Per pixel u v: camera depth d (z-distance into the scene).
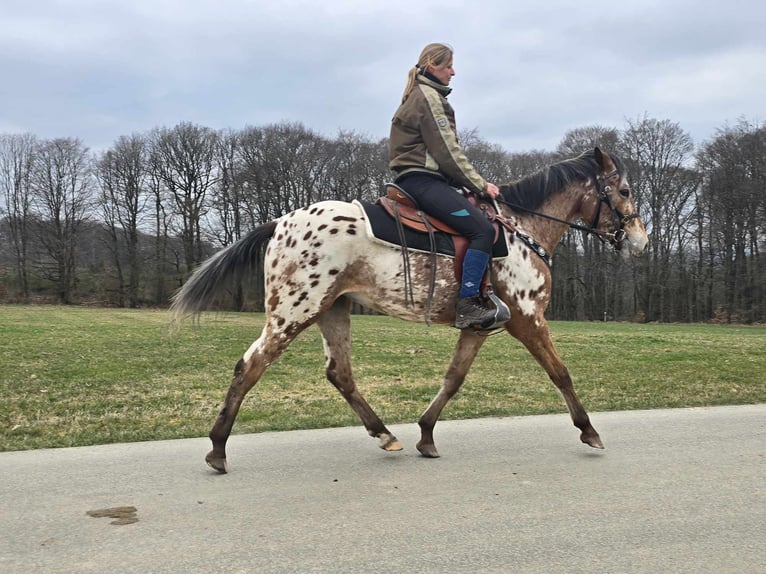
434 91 4.85
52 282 55.56
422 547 3.32
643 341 18.78
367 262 4.71
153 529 3.54
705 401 7.93
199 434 6.05
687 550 3.31
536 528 3.58
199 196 53.12
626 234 5.59
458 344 5.20
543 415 6.98
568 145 44.38
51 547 3.29
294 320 4.67
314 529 3.55
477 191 4.93
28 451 5.29
